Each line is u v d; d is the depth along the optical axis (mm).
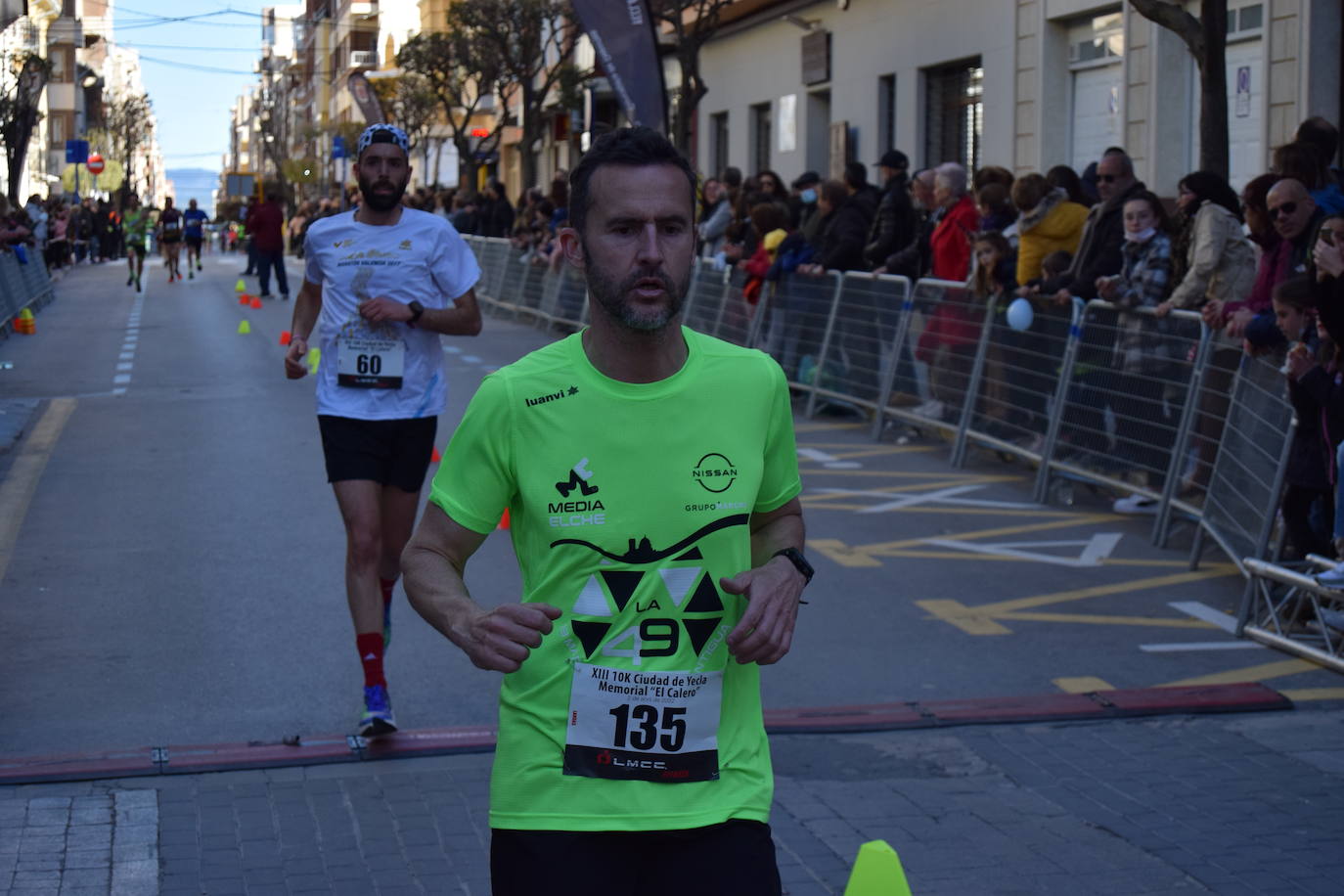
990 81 19078
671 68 29719
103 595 7383
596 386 2609
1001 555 8312
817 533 8867
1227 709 5750
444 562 2678
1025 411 10031
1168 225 9133
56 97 71938
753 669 2703
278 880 4277
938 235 11625
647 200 2525
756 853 2578
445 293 5523
